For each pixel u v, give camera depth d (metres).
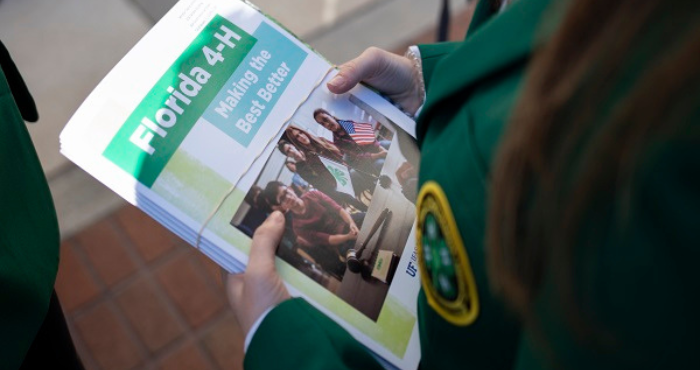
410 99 0.81
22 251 0.67
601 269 0.29
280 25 0.74
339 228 0.66
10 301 0.63
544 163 0.30
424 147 0.55
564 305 0.30
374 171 0.70
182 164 0.63
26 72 1.72
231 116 0.67
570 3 0.29
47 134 1.64
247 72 0.70
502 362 0.46
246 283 0.61
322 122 0.71
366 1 1.86
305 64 0.73
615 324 0.29
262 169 0.66
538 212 0.31
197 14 0.71
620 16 0.27
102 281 1.50
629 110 0.26
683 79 0.24
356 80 0.74
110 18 1.80
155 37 0.69
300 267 0.64
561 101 0.29
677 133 0.25
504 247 0.35
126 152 0.63
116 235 1.54
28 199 0.70
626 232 0.28
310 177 0.67
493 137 0.43
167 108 0.66
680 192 0.27
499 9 0.69
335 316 0.63
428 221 0.50
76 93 1.70
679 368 0.29
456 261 0.46
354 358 0.56
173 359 1.43
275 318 0.58
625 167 0.26
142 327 1.46
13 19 1.80
